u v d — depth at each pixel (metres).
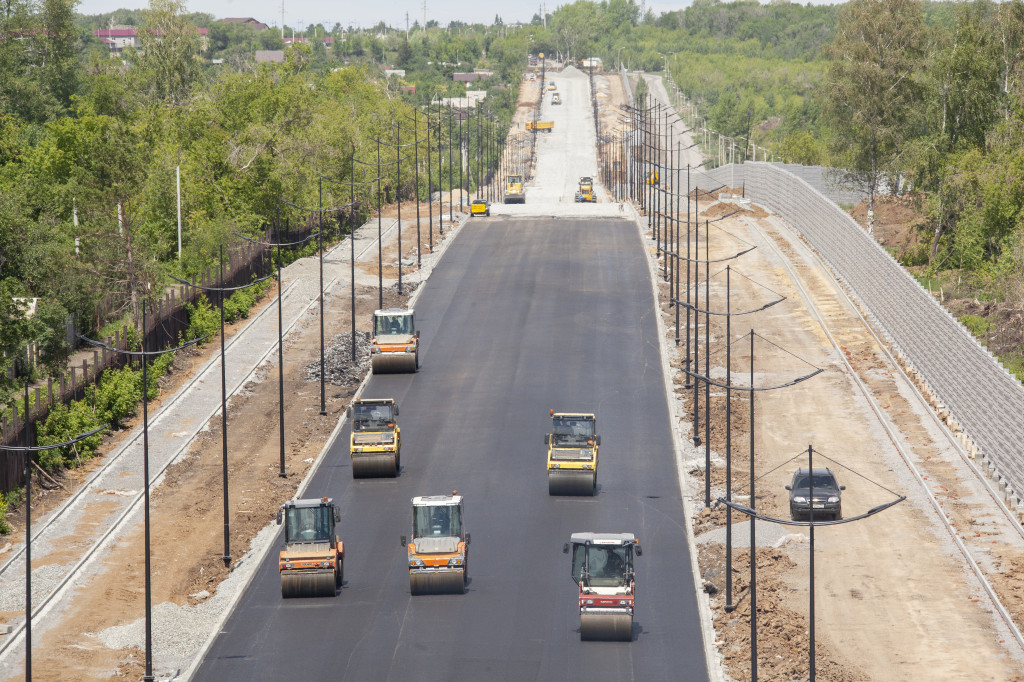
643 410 122.12
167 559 87.88
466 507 96.69
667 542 89.12
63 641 74.50
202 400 126.62
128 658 72.12
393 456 103.00
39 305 120.44
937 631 72.38
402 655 70.44
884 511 93.75
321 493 101.12
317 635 73.94
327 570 79.38
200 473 106.81
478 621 75.44
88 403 116.19
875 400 124.06
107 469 106.56
